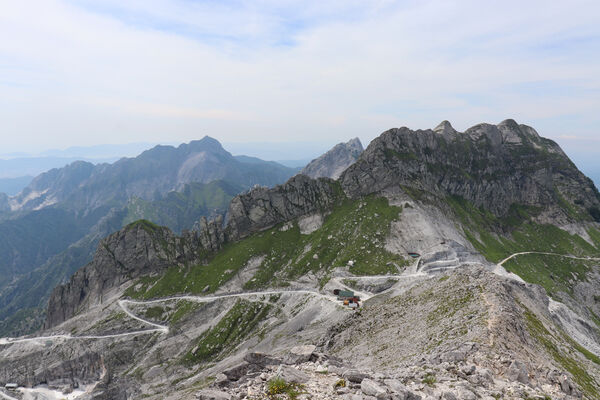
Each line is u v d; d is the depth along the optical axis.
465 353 44.75
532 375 40.53
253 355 39.91
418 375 36.06
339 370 33.59
